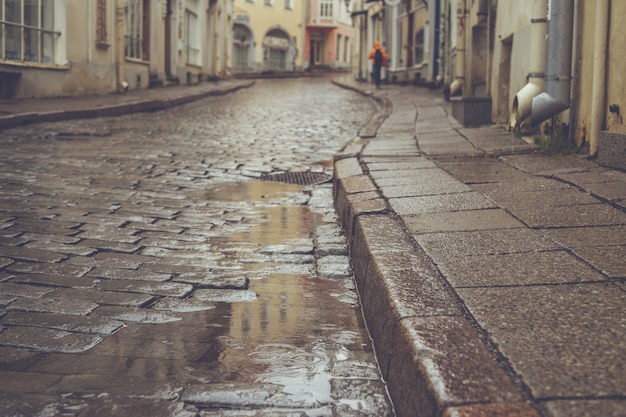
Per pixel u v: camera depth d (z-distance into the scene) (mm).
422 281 2941
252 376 2590
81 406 2314
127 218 5457
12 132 10977
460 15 15000
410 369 2203
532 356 2090
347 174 6285
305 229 5340
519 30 9531
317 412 2301
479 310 2520
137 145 10211
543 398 1827
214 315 3320
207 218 5633
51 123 12703
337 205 6074
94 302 3432
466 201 4680
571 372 1973
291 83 38406
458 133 9844
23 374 2572
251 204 6312
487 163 6734
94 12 19203
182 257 4398
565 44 7004
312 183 7551
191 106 19281
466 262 3176
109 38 20438
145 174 7672
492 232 3754
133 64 23047
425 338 2287
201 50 32656
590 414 1732
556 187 5043
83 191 6488
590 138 6492
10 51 15562
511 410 1791
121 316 3248
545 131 8008
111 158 8742
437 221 4109
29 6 16234
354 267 4164
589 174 5488
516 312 2480
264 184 7426
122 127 12781
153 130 12430
